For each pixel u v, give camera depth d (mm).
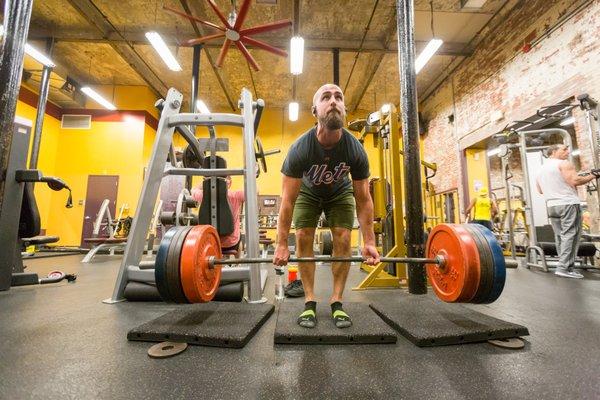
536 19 5375
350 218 1659
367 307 1782
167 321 1430
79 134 8414
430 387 903
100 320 1562
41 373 969
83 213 8141
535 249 3984
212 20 6258
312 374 983
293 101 8961
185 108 9969
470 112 7195
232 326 1354
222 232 2387
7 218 2332
